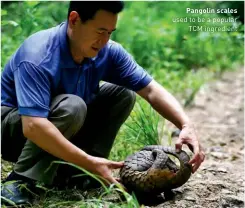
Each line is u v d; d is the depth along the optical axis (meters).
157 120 7.43
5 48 10.02
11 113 6.02
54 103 5.75
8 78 6.08
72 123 5.76
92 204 5.56
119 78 6.25
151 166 5.59
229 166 7.20
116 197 5.97
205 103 11.51
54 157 5.84
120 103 6.36
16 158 6.39
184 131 5.91
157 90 6.18
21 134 6.08
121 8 5.39
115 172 6.83
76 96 5.80
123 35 13.32
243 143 8.86
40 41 5.71
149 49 13.39
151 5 15.77
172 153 5.68
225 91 12.51
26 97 5.48
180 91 12.12
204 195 6.03
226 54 14.38
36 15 10.20
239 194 6.12
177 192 6.05
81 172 6.39
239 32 12.66
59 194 6.14
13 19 12.13
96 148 6.43
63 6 13.18
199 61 14.34
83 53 5.66
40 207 5.88
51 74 5.64
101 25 5.38
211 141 8.94
